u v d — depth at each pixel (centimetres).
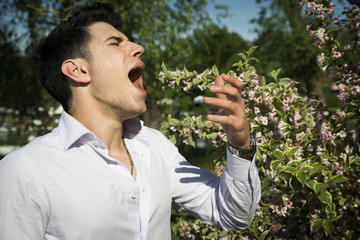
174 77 204
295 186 172
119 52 103
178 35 633
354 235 174
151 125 596
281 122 187
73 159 94
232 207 105
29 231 86
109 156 100
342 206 179
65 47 104
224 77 83
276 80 195
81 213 88
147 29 566
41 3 627
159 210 106
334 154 186
